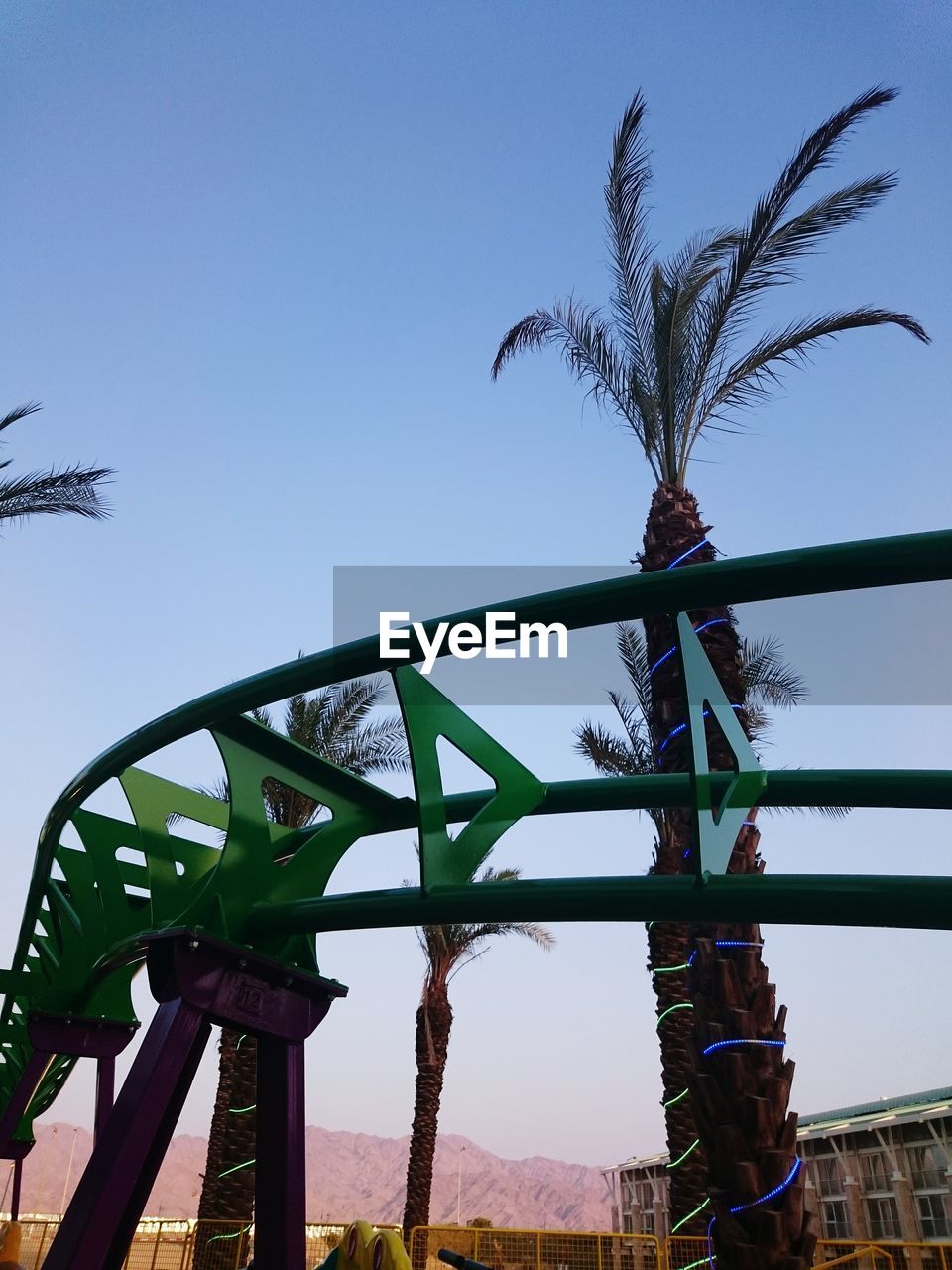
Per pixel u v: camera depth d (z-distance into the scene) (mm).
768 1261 7941
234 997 5824
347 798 7164
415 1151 29312
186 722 6902
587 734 20938
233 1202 19375
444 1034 30688
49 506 19078
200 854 8328
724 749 10273
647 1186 57719
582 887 5363
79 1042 10633
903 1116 36188
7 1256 12781
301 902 6223
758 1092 8586
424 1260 16281
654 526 12930
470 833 6230
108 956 8203
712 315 14148
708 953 9148
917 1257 16172
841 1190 40281
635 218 15133
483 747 6633
